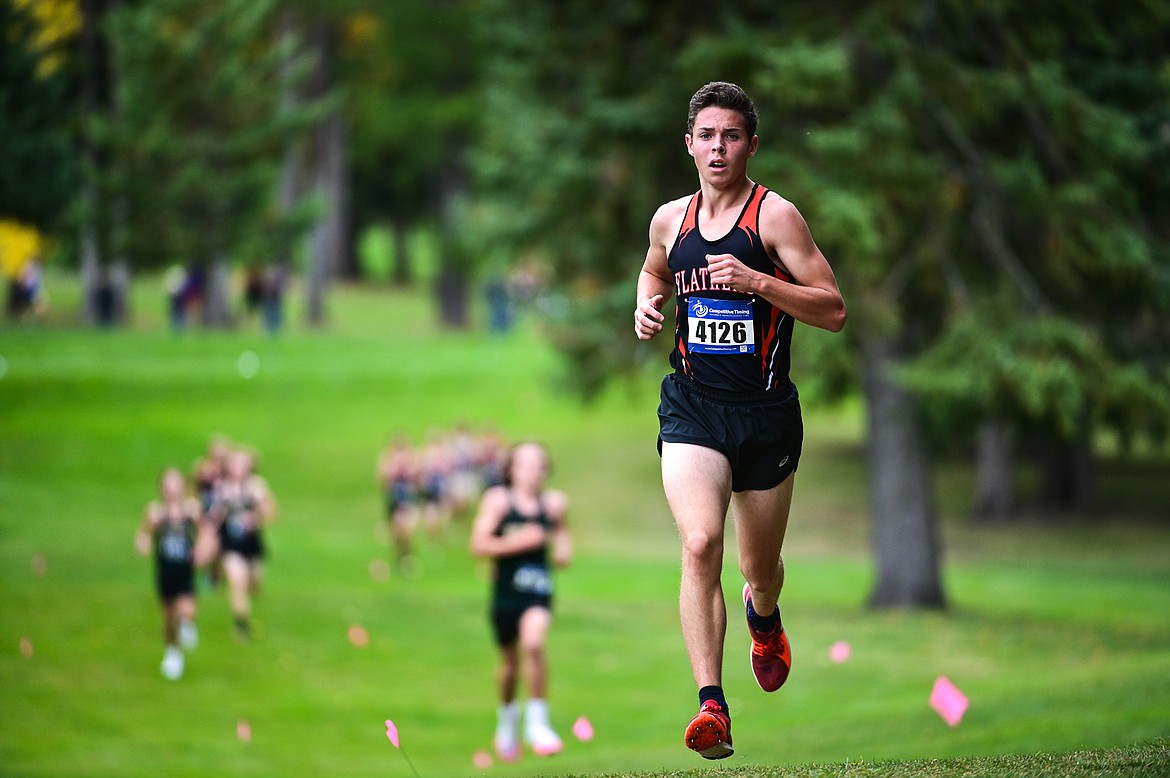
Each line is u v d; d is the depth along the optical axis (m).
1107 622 79.75
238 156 163.12
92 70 157.75
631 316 87.06
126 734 48.44
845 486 137.88
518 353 191.00
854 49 74.44
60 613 68.12
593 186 81.81
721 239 16.73
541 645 41.81
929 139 76.06
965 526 124.06
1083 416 81.06
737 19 74.06
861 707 51.47
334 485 125.25
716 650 16.69
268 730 49.97
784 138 73.50
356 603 77.12
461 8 187.25
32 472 115.62
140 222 157.25
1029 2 73.56
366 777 42.81
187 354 165.62
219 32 158.00
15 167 117.62
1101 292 79.94
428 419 151.50
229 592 77.56
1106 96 77.81
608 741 49.00
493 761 45.00
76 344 163.75
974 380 73.50
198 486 76.75
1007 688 49.16
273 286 194.12
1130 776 16.52
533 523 42.84
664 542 112.81
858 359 86.44
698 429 17.11
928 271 76.50
